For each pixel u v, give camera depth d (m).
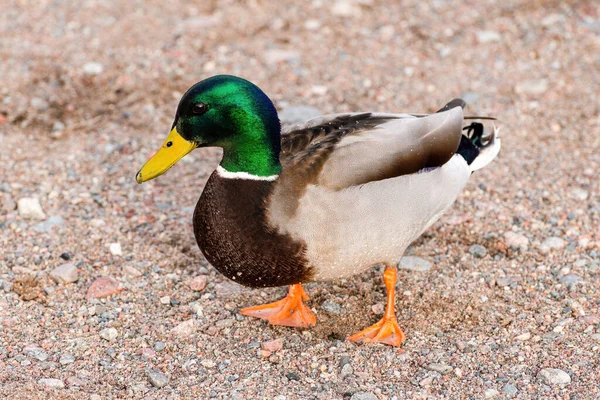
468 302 9.23
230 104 7.70
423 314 9.08
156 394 7.84
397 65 14.16
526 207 10.92
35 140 12.22
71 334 8.66
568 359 8.31
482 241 10.30
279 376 8.12
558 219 10.66
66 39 14.51
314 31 15.09
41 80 13.48
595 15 15.46
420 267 9.79
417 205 8.24
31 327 8.70
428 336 8.72
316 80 13.73
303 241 7.70
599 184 11.34
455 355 8.39
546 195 11.14
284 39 14.80
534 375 8.12
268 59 14.23
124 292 9.33
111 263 9.80
